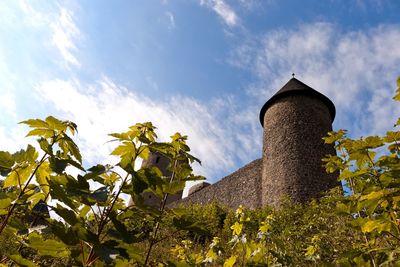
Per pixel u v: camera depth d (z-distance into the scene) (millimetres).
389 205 1526
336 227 4172
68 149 1534
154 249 4773
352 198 1753
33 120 1498
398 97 1703
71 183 1302
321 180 15461
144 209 1415
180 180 1685
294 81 19766
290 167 16047
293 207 9211
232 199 18828
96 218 1363
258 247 2652
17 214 1421
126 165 1405
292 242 4410
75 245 1229
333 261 3275
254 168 18562
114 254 1181
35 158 1454
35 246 1280
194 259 2934
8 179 1412
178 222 1626
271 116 18844
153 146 1581
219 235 7609
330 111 19578
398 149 1647
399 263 1370
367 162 1705
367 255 1518
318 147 16688
